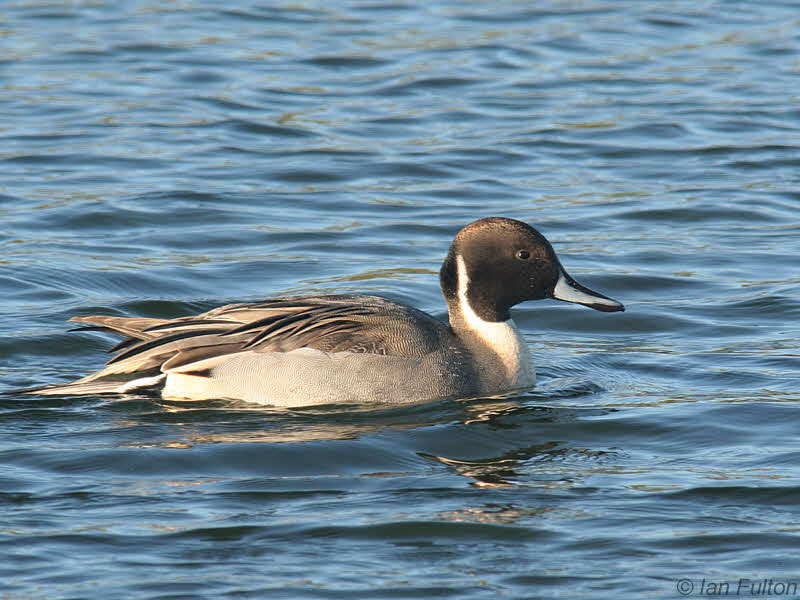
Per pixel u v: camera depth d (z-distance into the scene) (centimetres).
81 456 1078
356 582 851
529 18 3155
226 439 1127
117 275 1642
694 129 2338
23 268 1648
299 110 2444
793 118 2402
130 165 2108
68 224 1838
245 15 3159
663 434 1148
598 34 3006
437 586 845
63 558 880
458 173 2108
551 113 2434
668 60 2803
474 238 1298
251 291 1612
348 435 1141
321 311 1270
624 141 2275
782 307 1540
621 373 1344
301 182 2061
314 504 982
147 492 1003
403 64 2758
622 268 1697
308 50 2858
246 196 1978
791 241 1800
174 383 1255
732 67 2748
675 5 3284
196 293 1605
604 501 986
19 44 2833
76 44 2848
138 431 1147
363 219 1895
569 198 1991
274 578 855
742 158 2184
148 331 1266
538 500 990
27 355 1392
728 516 953
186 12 3177
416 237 1822
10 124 2302
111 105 2436
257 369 1238
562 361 1390
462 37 2973
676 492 1002
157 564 874
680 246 1783
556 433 1155
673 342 1451
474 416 1202
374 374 1232
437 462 1083
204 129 2314
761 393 1250
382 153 2203
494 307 1300
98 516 952
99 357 1399
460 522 942
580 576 861
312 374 1229
